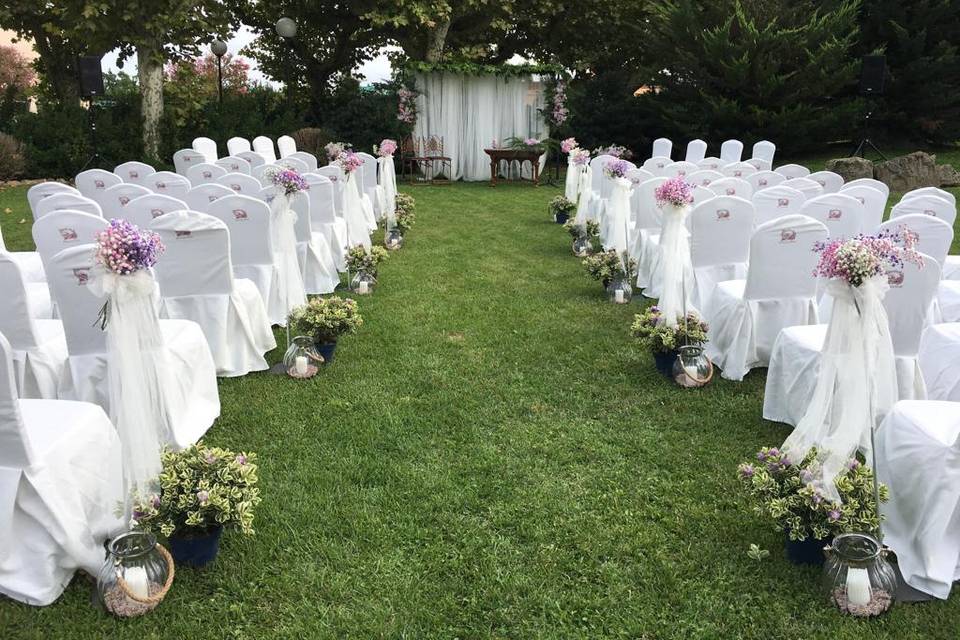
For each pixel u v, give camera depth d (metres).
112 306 2.74
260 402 4.04
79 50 15.77
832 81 16.31
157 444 2.88
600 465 3.36
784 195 5.70
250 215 5.23
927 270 3.36
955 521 2.53
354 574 2.58
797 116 16.38
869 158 16.73
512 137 17.03
